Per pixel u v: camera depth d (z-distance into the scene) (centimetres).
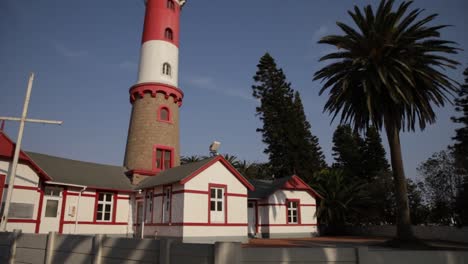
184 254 962
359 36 2222
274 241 2550
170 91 3022
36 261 1326
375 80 2078
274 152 4638
